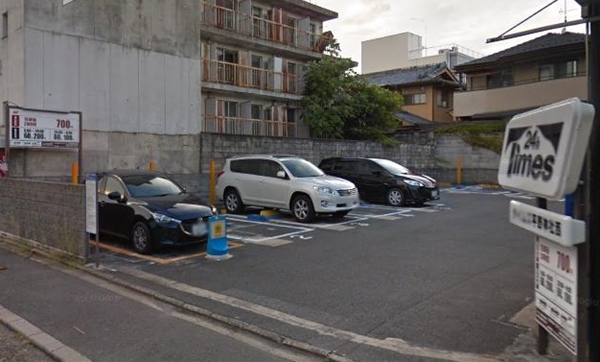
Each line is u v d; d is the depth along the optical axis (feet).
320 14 85.97
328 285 20.16
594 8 9.66
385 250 27.02
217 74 68.39
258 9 78.38
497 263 23.71
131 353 13.67
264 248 27.76
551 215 10.03
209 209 28.04
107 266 23.70
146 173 31.63
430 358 12.89
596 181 9.53
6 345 14.51
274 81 75.36
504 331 14.62
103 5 45.96
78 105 44.11
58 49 42.86
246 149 54.65
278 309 17.20
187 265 23.91
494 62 87.20
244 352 13.76
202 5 66.54
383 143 72.43
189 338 14.82
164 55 50.88
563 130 8.93
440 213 42.86
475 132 80.48
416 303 17.61
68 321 16.30
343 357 13.10
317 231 33.32
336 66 77.15
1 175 38.40
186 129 52.44
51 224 26.48
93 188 23.50
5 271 23.02
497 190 68.54
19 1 41.47
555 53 79.30
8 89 43.37
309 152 60.59
